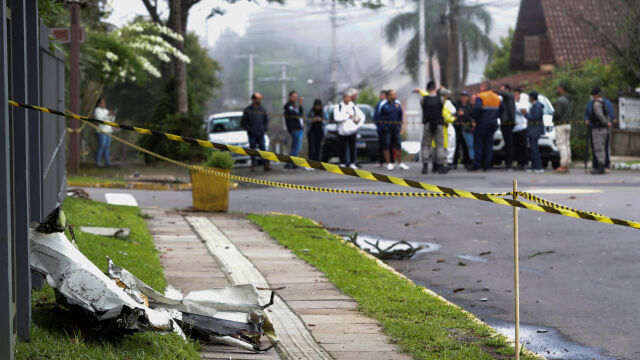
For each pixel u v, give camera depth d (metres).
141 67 28.67
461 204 15.51
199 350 5.66
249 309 6.11
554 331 6.79
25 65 5.54
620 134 31.08
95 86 28.78
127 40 28.50
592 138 22.44
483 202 15.66
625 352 6.18
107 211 12.68
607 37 31.42
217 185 14.62
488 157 24.28
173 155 29.62
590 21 32.09
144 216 13.45
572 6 46.97
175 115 30.09
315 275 8.73
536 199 5.37
